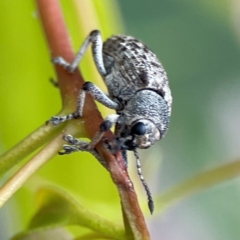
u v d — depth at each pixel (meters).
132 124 0.09
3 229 0.10
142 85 0.10
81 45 0.09
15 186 0.08
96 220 0.08
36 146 0.08
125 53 0.10
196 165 0.12
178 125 0.12
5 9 0.10
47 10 0.09
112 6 0.10
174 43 0.12
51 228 0.08
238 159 0.09
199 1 0.12
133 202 0.08
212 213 0.12
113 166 0.08
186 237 0.12
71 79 0.09
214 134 0.12
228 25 0.12
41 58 0.10
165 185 0.12
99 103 0.10
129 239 0.08
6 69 0.10
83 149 0.09
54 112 0.10
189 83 0.12
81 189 0.09
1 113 0.10
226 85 0.12
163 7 0.12
